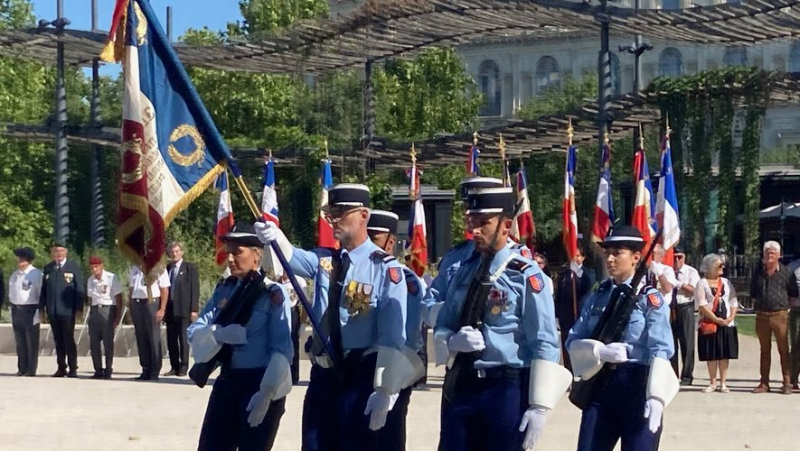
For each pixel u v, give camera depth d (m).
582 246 30.30
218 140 8.53
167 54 8.54
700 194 29.98
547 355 7.35
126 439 12.81
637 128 30.19
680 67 75.31
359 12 25.84
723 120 29.33
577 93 60.31
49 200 41.69
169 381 19.56
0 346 25.42
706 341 17.75
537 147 31.92
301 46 27.89
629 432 8.30
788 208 41.31
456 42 28.19
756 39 24.67
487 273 7.47
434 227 40.19
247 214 37.56
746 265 33.28
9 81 43.31
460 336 7.36
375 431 8.10
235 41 29.00
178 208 8.48
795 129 71.50
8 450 12.06
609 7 23.97
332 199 8.34
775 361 22.25
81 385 18.78
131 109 8.45
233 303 8.55
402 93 46.72
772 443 12.84
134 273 19.77
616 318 8.41
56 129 30.86
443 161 32.81
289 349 8.41
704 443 12.78
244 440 8.44
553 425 14.06
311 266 8.39
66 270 20.41
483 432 7.48
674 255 19.12
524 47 80.31
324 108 41.94
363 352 8.14
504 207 7.50
